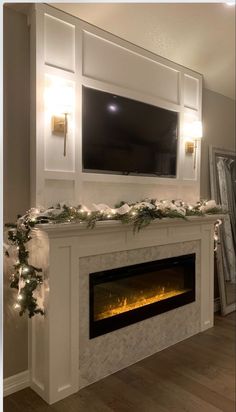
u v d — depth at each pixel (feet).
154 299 9.45
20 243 6.89
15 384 7.43
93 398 7.13
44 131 7.47
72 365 7.32
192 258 10.39
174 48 9.89
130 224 8.10
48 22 7.46
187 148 11.14
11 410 6.74
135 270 8.66
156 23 8.75
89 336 7.66
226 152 13.15
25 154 7.46
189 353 9.15
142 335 8.83
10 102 7.18
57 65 7.64
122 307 8.72
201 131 11.19
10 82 7.16
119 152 9.04
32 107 7.36
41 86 7.32
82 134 8.20
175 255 9.81
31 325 7.52
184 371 8.20
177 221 9.40
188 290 10.34
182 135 10.92
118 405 6.89
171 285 10.11
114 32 8.73
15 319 7.41
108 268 8.04
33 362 7.50
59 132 7.74
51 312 6.95
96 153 8.50
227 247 12.85
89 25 8.25
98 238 7.75
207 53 10.55
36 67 7.24
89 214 7.23
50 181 7.67
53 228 6.63
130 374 8.07
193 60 10.69
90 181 8.46
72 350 7.32
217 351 9.27
